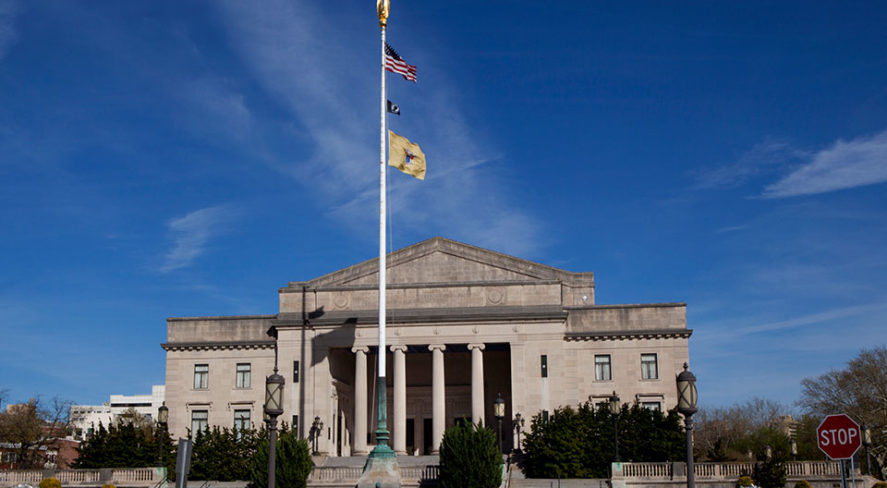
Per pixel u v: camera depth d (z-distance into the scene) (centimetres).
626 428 6562
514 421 7562
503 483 5734
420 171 5753
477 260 8275
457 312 7862
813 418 10962
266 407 2995
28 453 10056
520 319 7800
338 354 8312
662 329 7950
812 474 5778
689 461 2659
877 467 9012
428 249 8325
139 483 6078
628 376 7931
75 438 12525
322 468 5944
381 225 5197
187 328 8494
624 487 5697
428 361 8944
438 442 7656
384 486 4803
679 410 2706
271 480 2953
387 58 5494
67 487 6062
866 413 9081
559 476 6109
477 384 7738
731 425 14500
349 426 8731
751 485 5584
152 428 10625
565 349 8019
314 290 8144
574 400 7806
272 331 8319
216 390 8319
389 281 8294
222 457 6550
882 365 9575
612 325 8044
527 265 8256
